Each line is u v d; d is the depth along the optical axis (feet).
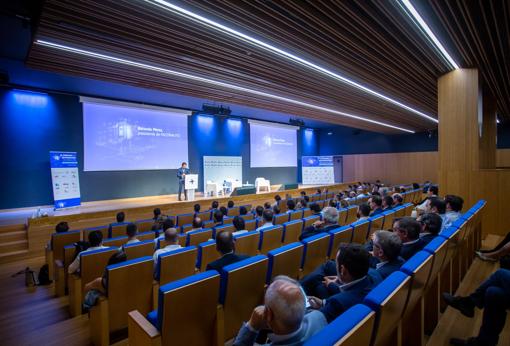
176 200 29.89
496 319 5.88
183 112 35.35
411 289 4.71
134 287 7.61
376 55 16.07
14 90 24.98
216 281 5.83
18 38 17.29
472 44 14.52
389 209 15.76
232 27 12.80
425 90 23.39
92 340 7.61
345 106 29.22
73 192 25.43
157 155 33.42
